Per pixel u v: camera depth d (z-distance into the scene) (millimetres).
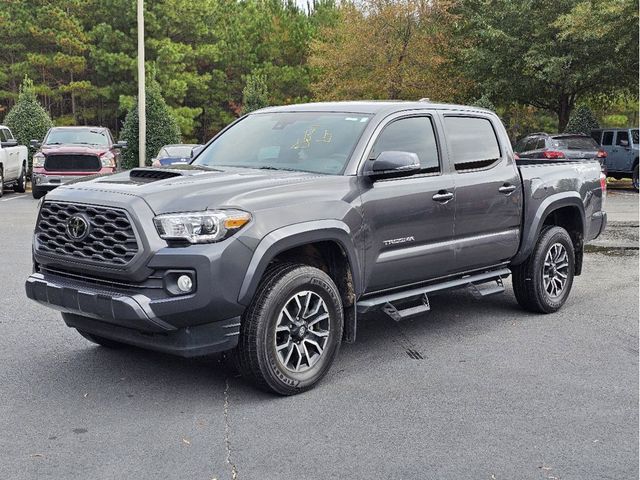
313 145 5789
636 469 3924
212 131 46500
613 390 5172
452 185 6129
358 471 3881
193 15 41250
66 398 4941
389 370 5594
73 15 39625
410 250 5816
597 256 10781
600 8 24688
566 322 7098
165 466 3926
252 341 4785
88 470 3873
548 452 4133
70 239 4895
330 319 5191
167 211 4605
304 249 5410
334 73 29969
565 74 26812
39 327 6656
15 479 3764
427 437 4332
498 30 27172
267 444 4219
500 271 6879
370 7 29125
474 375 5484
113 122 45594
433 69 29438
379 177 5551
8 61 42594
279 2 45375
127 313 4512
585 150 21469
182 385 5215
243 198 4785
